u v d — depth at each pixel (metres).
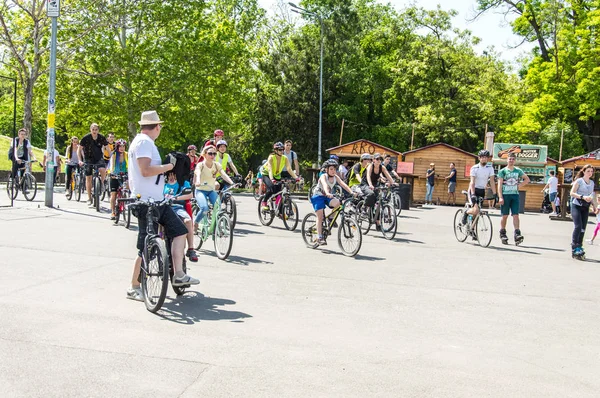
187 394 4.09
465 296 7.68
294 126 47.28
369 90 50.06
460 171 32.28
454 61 45.50
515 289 8.32
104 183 16.25
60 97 35.19
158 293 6.16
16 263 8.30
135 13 33.91
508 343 5.67
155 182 6.49
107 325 5.63
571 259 11.61
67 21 31.84
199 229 10.21
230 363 4.73
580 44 37.75
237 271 8.60
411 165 32.53
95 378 4.32
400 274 9.01
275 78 47.53
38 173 31.95
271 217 14.47
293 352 5.07
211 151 10.35
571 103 38.44
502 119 44.19
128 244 10.38
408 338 5.66
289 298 7.07
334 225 10.98
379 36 52.31
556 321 6.62
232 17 50.06
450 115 43.84
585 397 4.38
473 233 13.14
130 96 34.41
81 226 12.47
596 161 31.80
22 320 5.66
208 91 36.06
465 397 4.24
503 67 49.72
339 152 33.41
